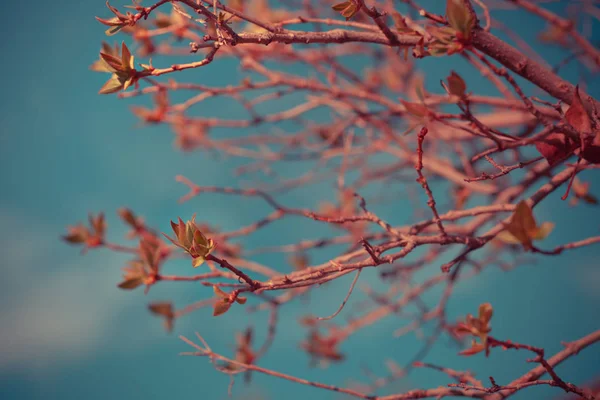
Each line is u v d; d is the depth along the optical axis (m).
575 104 0.66
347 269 0.69
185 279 0.76
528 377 0.73
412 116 0.67
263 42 0.66
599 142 0.66
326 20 0.72
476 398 0.74
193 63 0.66
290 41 0.67
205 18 0.66
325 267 0.70
